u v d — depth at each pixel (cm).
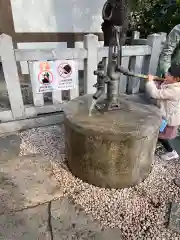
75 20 536
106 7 213
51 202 198
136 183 221
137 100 268
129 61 381
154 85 228
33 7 491
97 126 193
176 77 222
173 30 240
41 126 334
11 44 271
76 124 197
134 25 493
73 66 315
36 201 198
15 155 262
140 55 360
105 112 223
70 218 183
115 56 200
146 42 376
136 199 203
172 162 257
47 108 329
